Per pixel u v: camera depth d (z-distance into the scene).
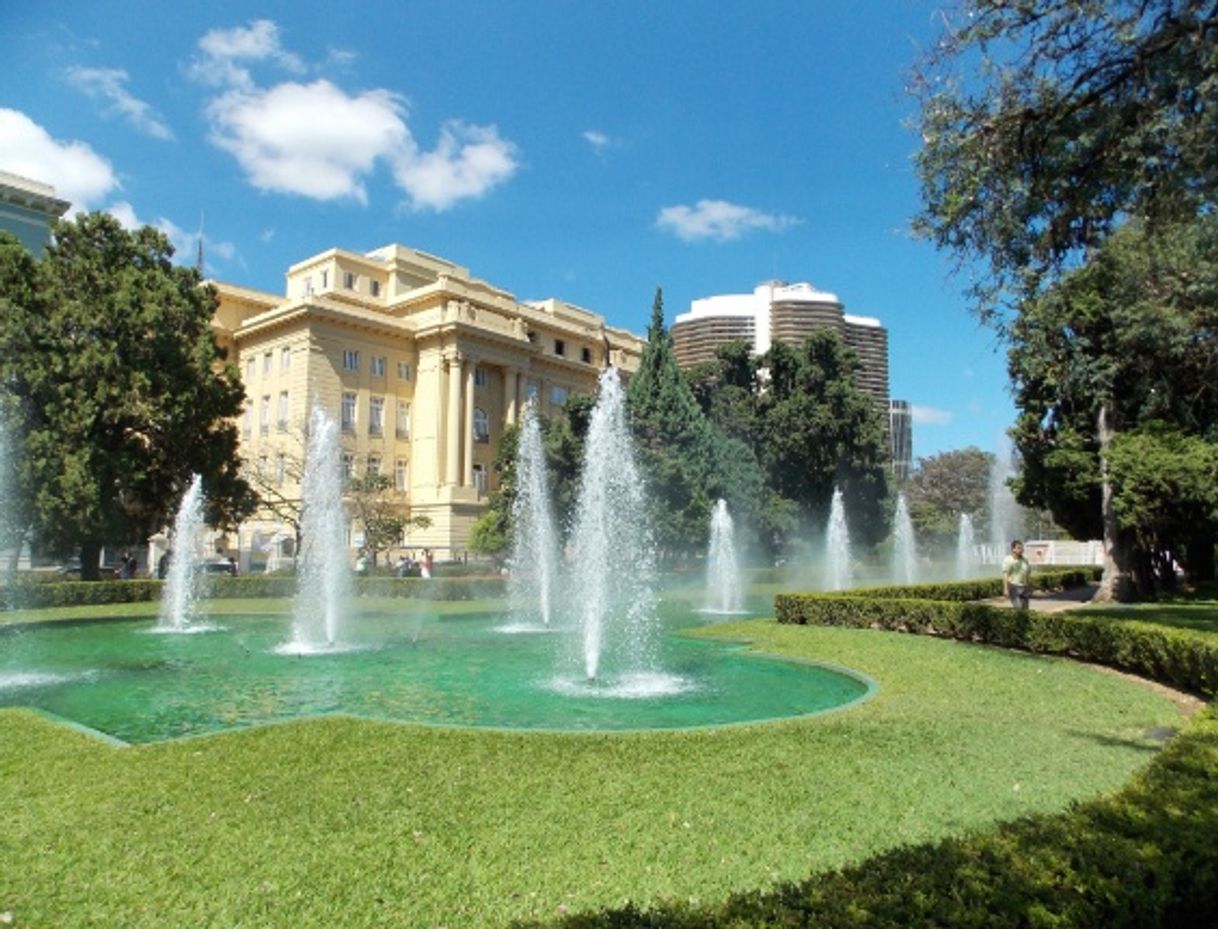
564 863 4.59
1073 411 22.98
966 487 70.00
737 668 12.69
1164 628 11.18
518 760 6.71
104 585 24.89
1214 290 9.92
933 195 8.55
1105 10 7.10
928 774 6.32
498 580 29.36
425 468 47.03
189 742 7.36
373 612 23.11
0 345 25.91
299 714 9.42
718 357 46.38
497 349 49.41
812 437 42.75
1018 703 9.41
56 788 6.02
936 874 3.28
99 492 26.03
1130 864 3.37
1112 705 9.28
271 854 4.71
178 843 4.89
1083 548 40.09
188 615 21.86
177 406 28.39
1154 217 7.79
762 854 4.71
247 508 31.94
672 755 6.87
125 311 27.70
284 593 28.16
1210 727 5.86
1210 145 6.52
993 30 7.59
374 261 54.38
